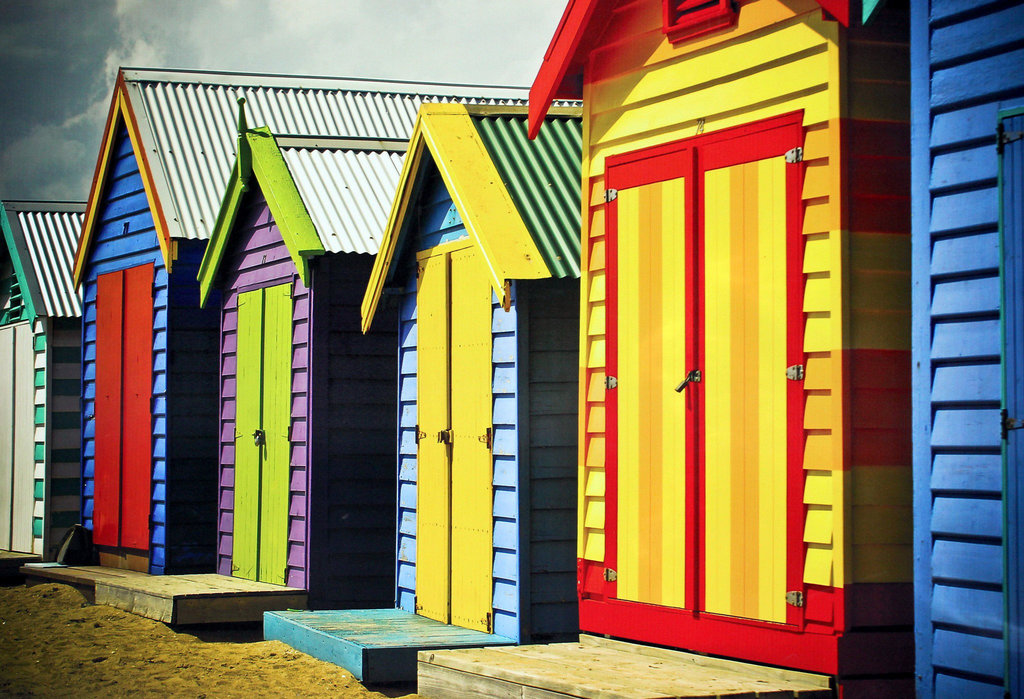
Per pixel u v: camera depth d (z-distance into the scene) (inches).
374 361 458.9
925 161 230.7
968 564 219.3
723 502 274.2
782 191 264.2
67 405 649.6
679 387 283.6
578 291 351.3
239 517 502.9
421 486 404.8
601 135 317.1
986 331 218.7
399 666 332.5
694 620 279.1
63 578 549.0
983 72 221.8
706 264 281.6
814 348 255.8
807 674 250.8
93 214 611.5
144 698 319.0
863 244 254.4
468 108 392.8
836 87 253.3
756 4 272.8
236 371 511.5
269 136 490.6
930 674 225.5
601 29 315.9
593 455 315.0
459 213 365.1
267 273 485.7
